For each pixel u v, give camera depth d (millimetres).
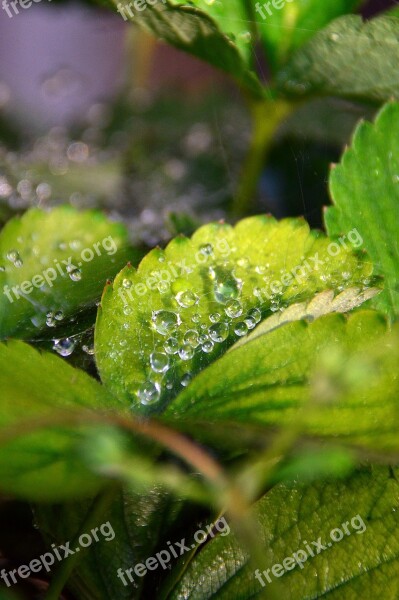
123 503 220
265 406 212
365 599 208
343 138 312
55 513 219
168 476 207
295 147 310
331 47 268
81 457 204
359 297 228
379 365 212
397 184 245
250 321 224
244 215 295
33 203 323
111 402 214
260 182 303
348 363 212
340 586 210
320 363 214
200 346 222
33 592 218
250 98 286
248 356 215
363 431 210
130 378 218
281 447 206
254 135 292
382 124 247
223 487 205
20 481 202
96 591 217
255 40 272
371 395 210
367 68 268
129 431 212
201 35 265
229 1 265
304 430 210
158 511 220
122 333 222
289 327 216
